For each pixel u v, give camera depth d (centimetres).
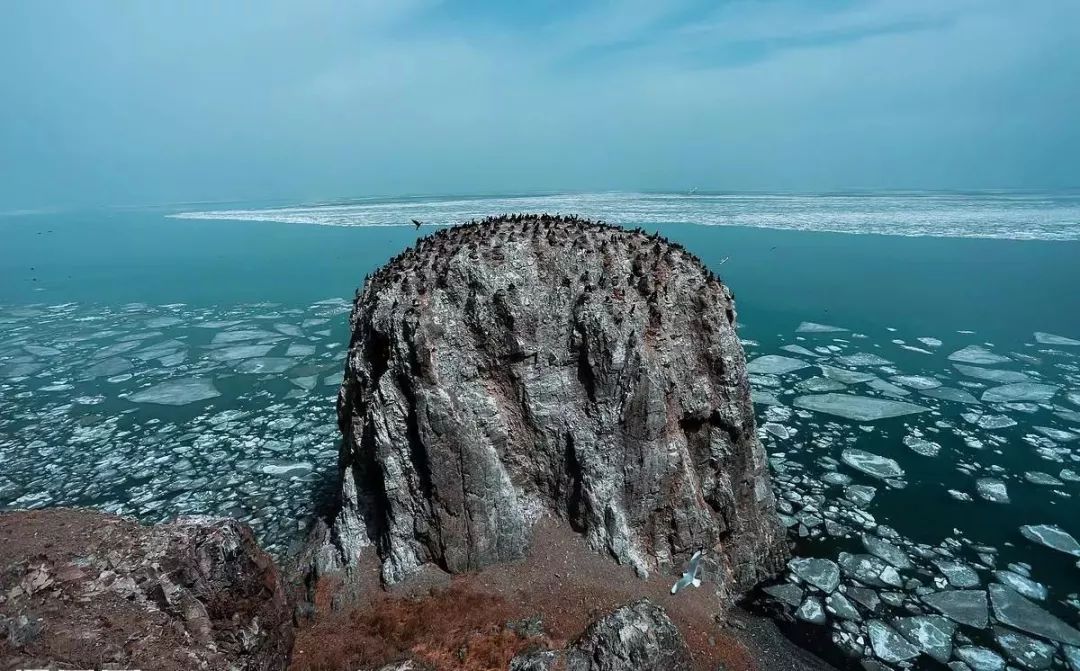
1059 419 3881
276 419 4019
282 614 1593
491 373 2058
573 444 2025
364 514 2088
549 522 2048
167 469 3362
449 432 1938
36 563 1380
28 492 3141
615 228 2548
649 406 1981
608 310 2059
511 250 2173
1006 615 2180
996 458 3372
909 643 2030
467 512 1945
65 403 4378
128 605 1330
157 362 5250
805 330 5847
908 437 3616
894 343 5453
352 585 1936
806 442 3562
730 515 2136
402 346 1983
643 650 1480
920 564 2462
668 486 2028
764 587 2217
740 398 2158
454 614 1773
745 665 1781
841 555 2497
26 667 1155
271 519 2823
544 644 1645
